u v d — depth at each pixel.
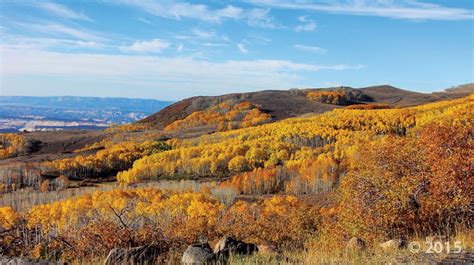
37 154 158.62
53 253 12.78
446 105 136.25
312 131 123.12
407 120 121.38
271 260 9.74
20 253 13.04
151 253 10.52
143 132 189.12
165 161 116.06
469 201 13.97
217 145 127.31
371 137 108.69
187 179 103.00
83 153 144.25
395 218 15.43
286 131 131.38
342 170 75.00
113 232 13.17
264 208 49.41
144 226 13.76
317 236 18.86
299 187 74.44
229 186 78.81
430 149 15.48
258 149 110.81
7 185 98.06
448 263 8.50
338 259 9.69
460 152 14.66
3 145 166.38
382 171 16.53
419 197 15.85
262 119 182.75
